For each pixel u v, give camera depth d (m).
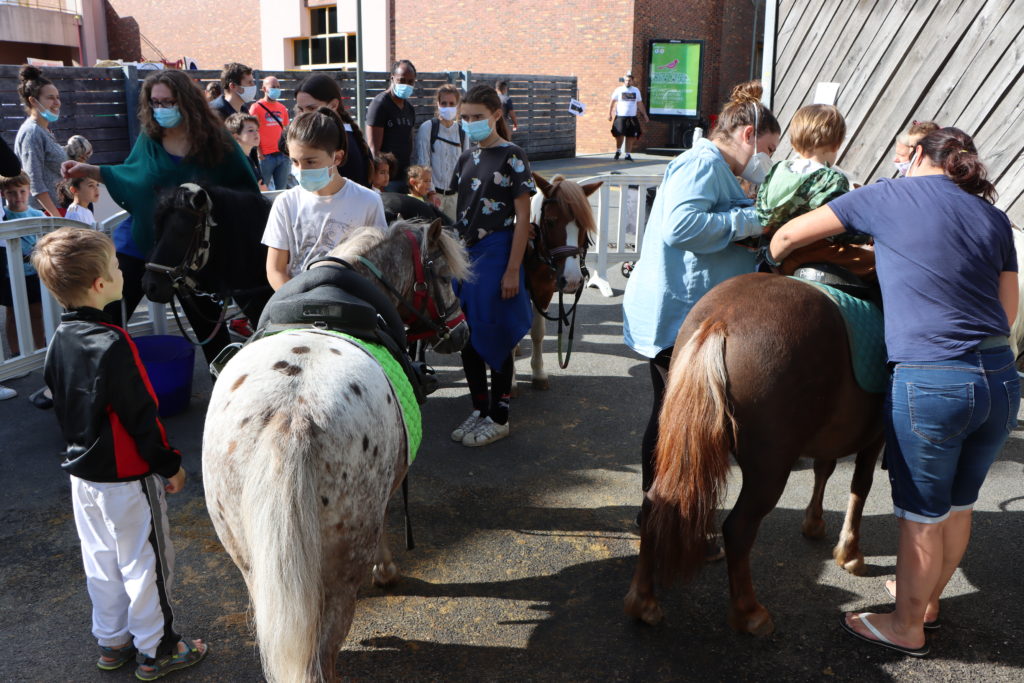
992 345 2.35
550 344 6.00
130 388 2.19
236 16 24.95
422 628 2.76
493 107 3.89
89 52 27.19
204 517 3.48
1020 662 2.59
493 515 3.53
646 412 4.72
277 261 3.02
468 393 5.04
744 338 2.35
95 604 2.45
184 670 2.54
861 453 2.94
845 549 3.09
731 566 2.62
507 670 2.56
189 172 4.03
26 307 4.92
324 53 23.98
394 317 2.44
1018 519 3.47
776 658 2.61
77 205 5.93
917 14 5.91
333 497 1.84
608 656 2.62
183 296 3.80
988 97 5.44
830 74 6.69
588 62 20.64
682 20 21.20
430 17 22.27
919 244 2.34
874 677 2.52
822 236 2.53
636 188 7.64
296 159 2.84
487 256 3.99
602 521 3.49
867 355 2.48
